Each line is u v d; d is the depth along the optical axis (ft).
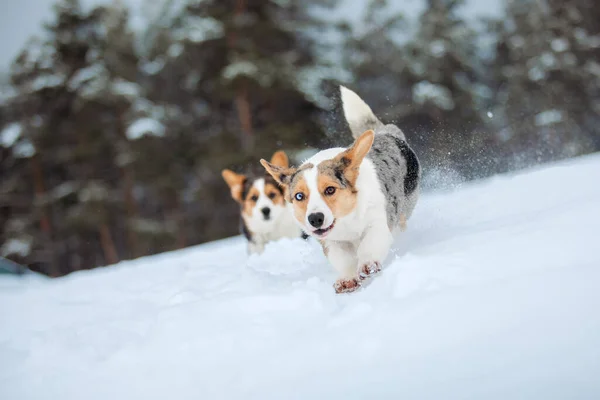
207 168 75.66
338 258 13.20
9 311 16.98
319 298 10.17
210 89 79.71
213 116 83.05
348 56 98.84
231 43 76.02
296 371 7.45
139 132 79.00
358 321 8.45
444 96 88.79
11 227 83.82
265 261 17.94
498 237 11.14
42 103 86.07
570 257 8.97
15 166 86.99
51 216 86.58
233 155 72.64
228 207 80.48
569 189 16.93
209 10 76.64
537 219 12.07
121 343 10.19
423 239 14.39
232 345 8.73
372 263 12.17
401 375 6.74
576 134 96.37
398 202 14.49
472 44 104.37
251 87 73.15
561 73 99.55
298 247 18.81
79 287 21.54
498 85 107.55
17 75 87.10
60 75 84.89
